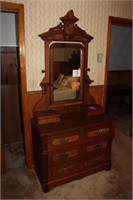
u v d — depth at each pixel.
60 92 2.25
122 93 4.23
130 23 2.56
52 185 1.97
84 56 2.27
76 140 1.95
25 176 2.20
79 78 2.32
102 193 1.93
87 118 2.15
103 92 2.61
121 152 2.69
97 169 2.22
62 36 2.08
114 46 4.53
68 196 1.89
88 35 2.21
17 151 2.76
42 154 1.81
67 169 2.01
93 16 2.25
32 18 1.93
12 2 1.82
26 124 2.20
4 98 2.70
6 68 2.74
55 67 2.14
